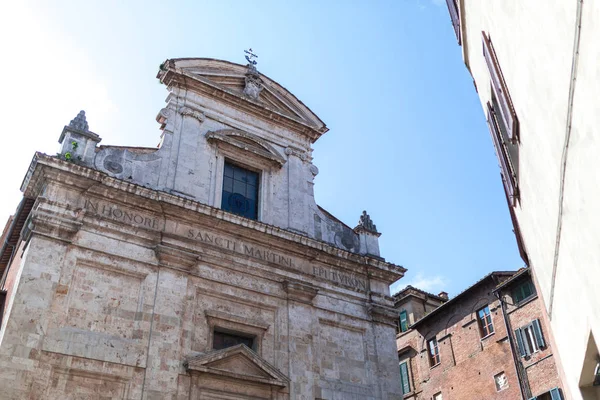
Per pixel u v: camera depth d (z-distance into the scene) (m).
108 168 21.44
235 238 22.73
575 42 6.77
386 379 23.61
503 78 12.06
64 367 16.92
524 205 14.32
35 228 18.36
